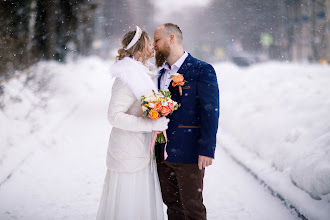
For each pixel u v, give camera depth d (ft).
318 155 13.41
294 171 13.64
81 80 56.80
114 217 9.64
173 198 10.43
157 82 10.29
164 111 8.78
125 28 123.13
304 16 91.09
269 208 13.00
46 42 49.52
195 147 9.53
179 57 9.93
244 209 13.21
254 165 17.02
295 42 94.32
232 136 23.72
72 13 65.00
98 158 19.94
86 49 79.66
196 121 9.56
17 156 18.86
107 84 63.52
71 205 13.74
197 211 9.68
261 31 110.11
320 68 41.01
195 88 9.44
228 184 15.81
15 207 13.41
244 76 43.34
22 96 29.60
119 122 9.06
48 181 16.29
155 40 10.07
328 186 11.44
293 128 18.97
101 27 111.04
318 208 11.35
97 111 36.22
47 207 13.51
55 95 37.78
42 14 48.91
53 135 23.86
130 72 9.11
